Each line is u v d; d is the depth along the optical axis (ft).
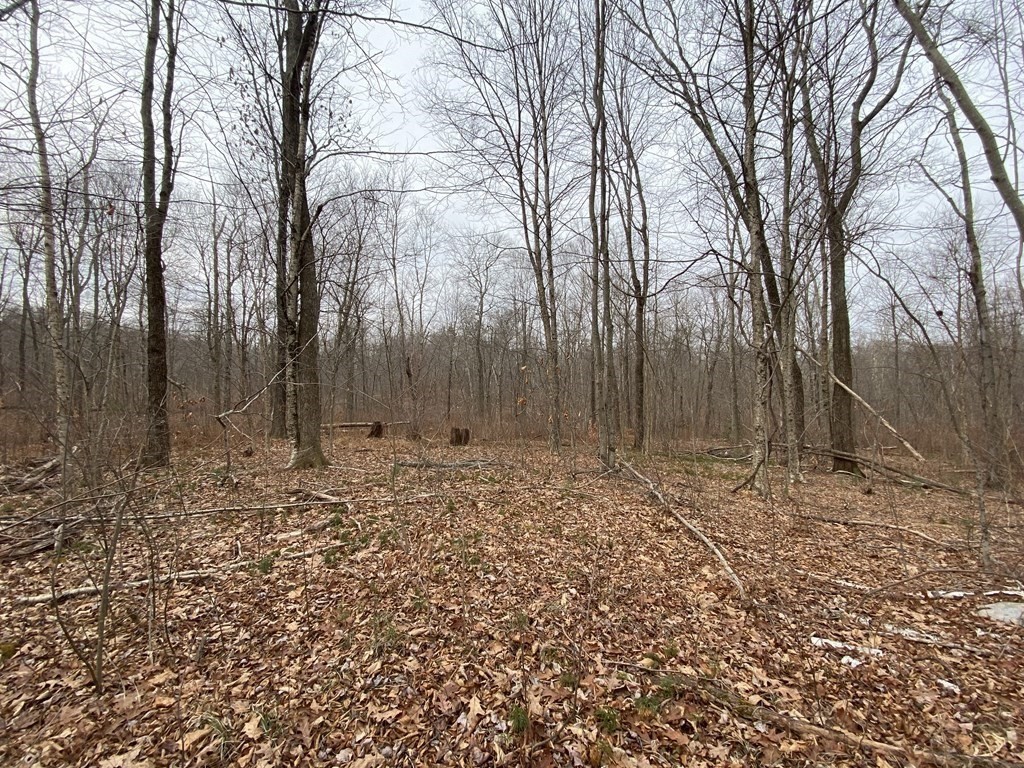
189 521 20.21
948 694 10.28
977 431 32.01
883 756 8.50
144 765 8.57
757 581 15.98
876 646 12.11
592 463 39.24
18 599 13.97
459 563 16.92
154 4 29.40
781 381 33.65
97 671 10.34
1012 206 8.16
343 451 44.04
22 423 32.22
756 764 8.45
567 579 15.93
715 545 19.08
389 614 13.37
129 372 17.39
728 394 78.79
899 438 20.21
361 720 9.64
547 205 45.16
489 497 25.86
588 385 66.03
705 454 51.31
